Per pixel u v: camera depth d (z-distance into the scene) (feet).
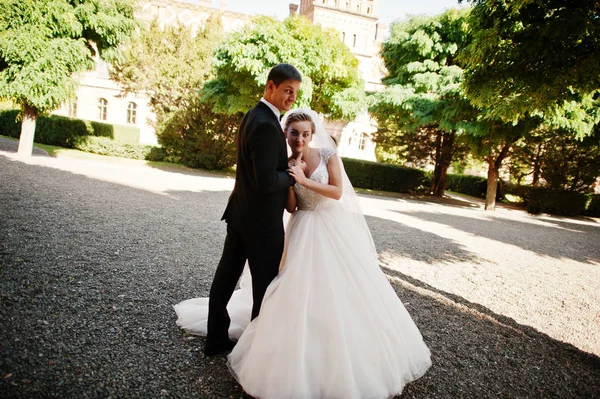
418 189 67.87
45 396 5.77
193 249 15.07
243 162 6.70
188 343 8.01
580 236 33.55
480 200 66.64
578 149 50.11
